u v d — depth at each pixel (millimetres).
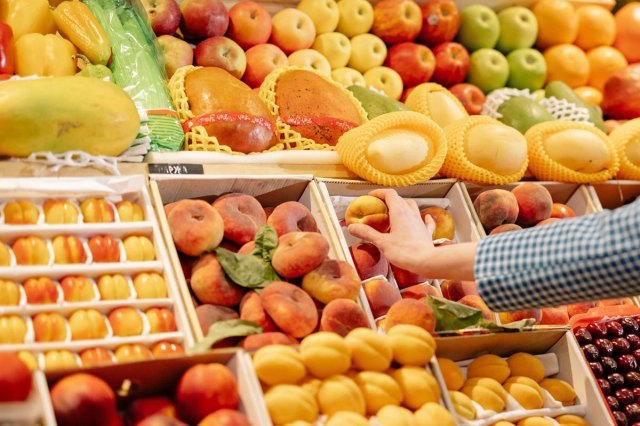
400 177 2430
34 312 1658
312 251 1914
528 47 3617
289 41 3129
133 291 1792
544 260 1657
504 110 3201
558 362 2070
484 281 1717
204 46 2877
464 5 3580
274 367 1553
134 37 2500
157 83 2400
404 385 1677
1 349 1573
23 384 1368
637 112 3520
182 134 2328
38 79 1966
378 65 3344
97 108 1976
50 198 1854
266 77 2717
